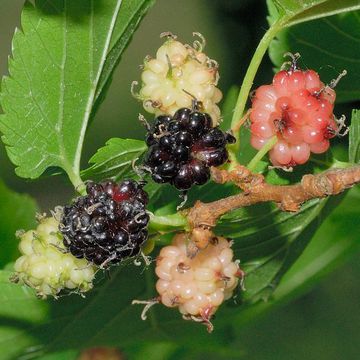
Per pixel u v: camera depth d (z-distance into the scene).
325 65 0.34
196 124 0.30
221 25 0.42
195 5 0.52
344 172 0.29
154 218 0.30
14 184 0.47
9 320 0.35
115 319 0.35
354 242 0.37
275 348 0.45
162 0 0.54
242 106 0.31
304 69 0.34
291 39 0.34
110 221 0.30
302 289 0.37
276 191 0.30
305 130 0.31
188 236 0.30
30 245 0.31
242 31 0.41
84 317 0.35
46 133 0.32
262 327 0.45
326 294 0.46
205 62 0.31
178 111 0.30
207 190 0.33
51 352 0.36
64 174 0.32
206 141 0.30
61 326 0.35
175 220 0.30
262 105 0.31
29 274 0.31
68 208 0.30
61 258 0.31
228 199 0.30
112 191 0.30
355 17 0.33
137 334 0.36
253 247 0.33
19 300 0.34
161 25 0.54
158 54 0.31
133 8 0.32
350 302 0.46
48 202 0.47
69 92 0.32
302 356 0.45
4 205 0.36
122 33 0.32
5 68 0.56
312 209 0.33
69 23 0.32
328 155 0.32
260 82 0.40
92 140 0.48
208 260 0.31
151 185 0.32
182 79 0.31
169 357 0.38
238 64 0.41
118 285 0.34
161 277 0.31
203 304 0.31
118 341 0.36
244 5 0.41
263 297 0.35
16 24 0.57
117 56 0.33
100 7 0.32
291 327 0.45
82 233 0.30
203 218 0.30
